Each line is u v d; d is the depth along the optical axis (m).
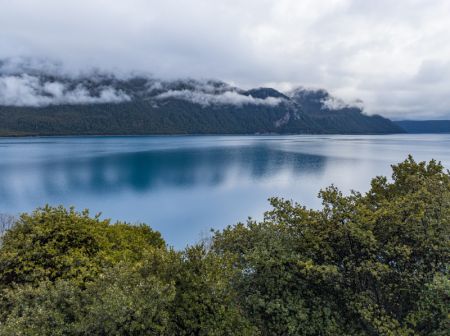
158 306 10.33
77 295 11.31
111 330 9.62
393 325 11.32
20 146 186.38
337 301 13.38
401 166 19.00
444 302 11.20
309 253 13.82
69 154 142.62
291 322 12.18
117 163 116.12
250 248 14.66
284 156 140.75
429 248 12.48
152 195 71.12
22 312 10.84
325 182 83.75
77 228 15.62
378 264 11.77
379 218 13.33
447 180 16.06
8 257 13.30
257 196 70.38
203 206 62.91
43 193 71.56
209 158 133.00
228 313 11.27
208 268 11.71
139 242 19.08
